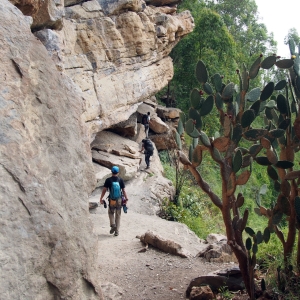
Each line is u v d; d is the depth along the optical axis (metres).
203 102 4.71
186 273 6.54
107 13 13.98
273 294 4.90
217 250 7.14
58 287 3.39
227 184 4.74
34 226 3.31
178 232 10.40
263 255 6.24
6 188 3.23
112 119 13.93
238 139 4.68
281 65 4.82
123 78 14.55
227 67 24.59
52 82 4.00
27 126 3.59
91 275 3.76
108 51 13.66
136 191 14.00
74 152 4.02
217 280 5.51
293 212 5.11
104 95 13.35
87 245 3.80
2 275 2.99
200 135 4.62
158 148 20.55
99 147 15.88
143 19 15.36
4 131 3.38
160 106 23.64
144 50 15.31
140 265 7.05
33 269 3.23
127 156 16.06
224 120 4.68
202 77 4.79
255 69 4.80
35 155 3.56
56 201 3.60
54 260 3.40
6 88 3.52
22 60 3.73
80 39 12.75
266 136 4.93
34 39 3.98
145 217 11.66
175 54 25.14
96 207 12.11
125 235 9.43
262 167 21.41
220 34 24.11
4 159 3.29
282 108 5.05
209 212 15.94
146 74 16.20
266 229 5.07
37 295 3.23
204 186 4.90
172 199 14.84
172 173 18.34
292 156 5.13
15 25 3.83
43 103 3.83
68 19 12.48
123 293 5.80
